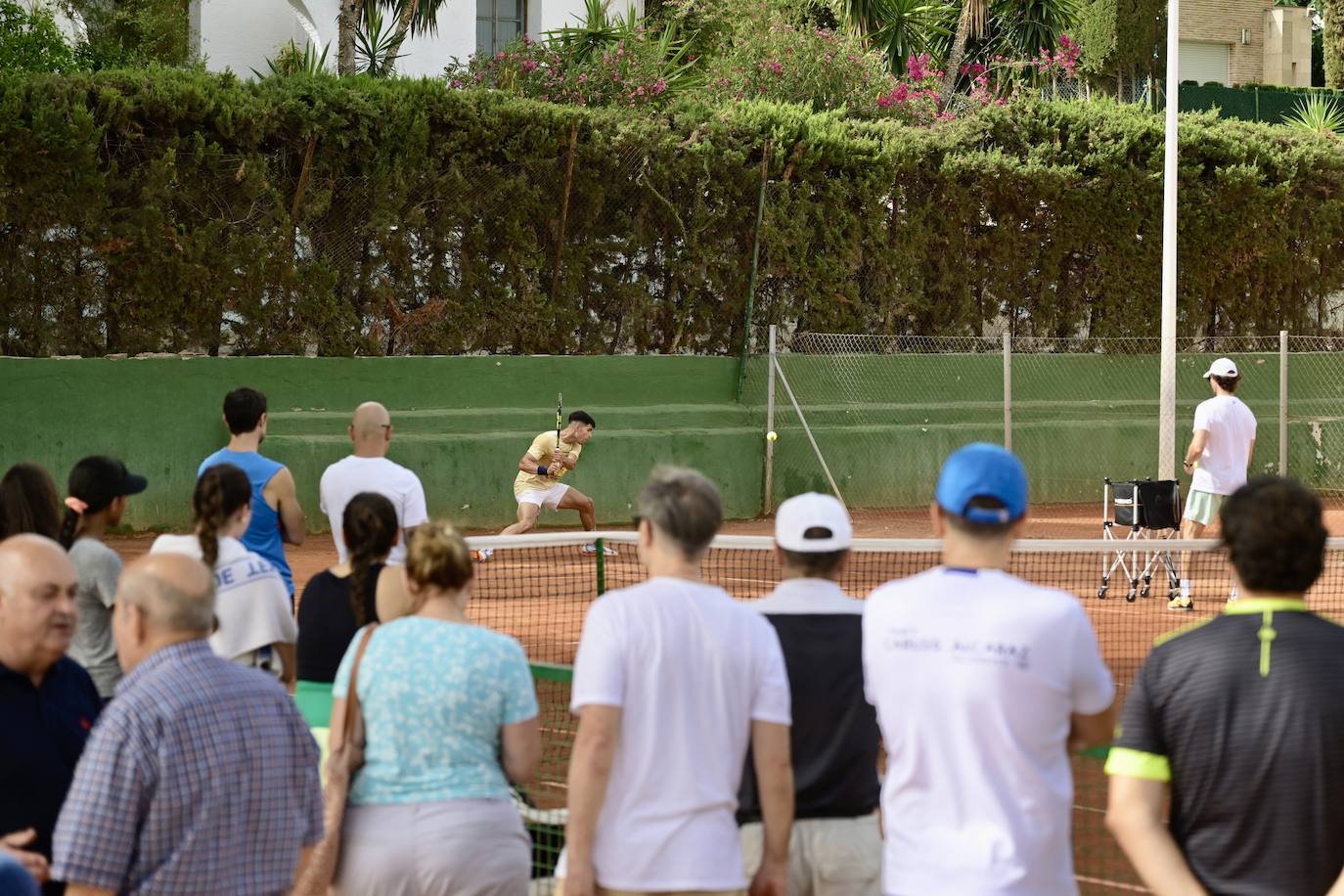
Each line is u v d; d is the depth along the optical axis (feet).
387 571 24.26
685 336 95.40
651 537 19.57
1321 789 15.31
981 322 103.81
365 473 32.83
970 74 152.35
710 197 94.32
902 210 100.27
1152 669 16.24
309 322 82.89
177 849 16.14
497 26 139.54
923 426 99.25
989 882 16.02
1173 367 76.33
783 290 97.86
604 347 92.99
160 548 26.13
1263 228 108.99
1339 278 113.29
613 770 18.66
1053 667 16.38
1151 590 65.46
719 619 18.92
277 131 80.69
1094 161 103.45
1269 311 111.34
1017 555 72.43
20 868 12.25
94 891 15.81
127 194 77.92
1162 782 16.07
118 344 78.84
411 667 20.11
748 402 96.02
